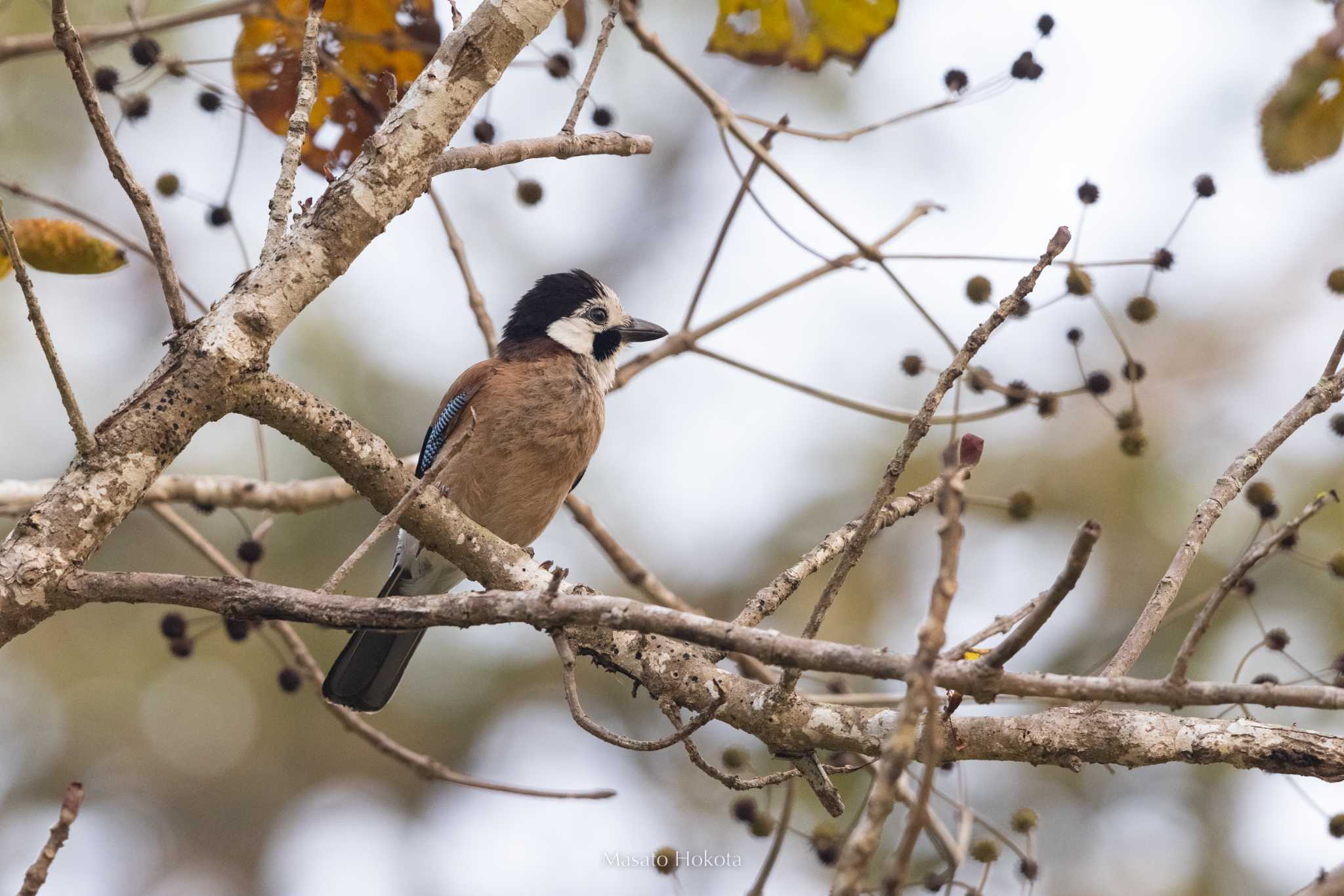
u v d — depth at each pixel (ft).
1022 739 19.99
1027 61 27.45
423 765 27.12
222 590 18.67
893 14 30.48
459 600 17.87
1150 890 40.83
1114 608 43.80
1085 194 27.43
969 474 14.83
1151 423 46.29
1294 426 22.11
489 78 21.86
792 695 21.06
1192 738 19.52
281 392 21.57
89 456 19.45
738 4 30.81
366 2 29.63
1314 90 20.01
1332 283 24.43
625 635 22.15
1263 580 41.52
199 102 27.89
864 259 27.91
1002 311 19.35
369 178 21.17
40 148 46.06
